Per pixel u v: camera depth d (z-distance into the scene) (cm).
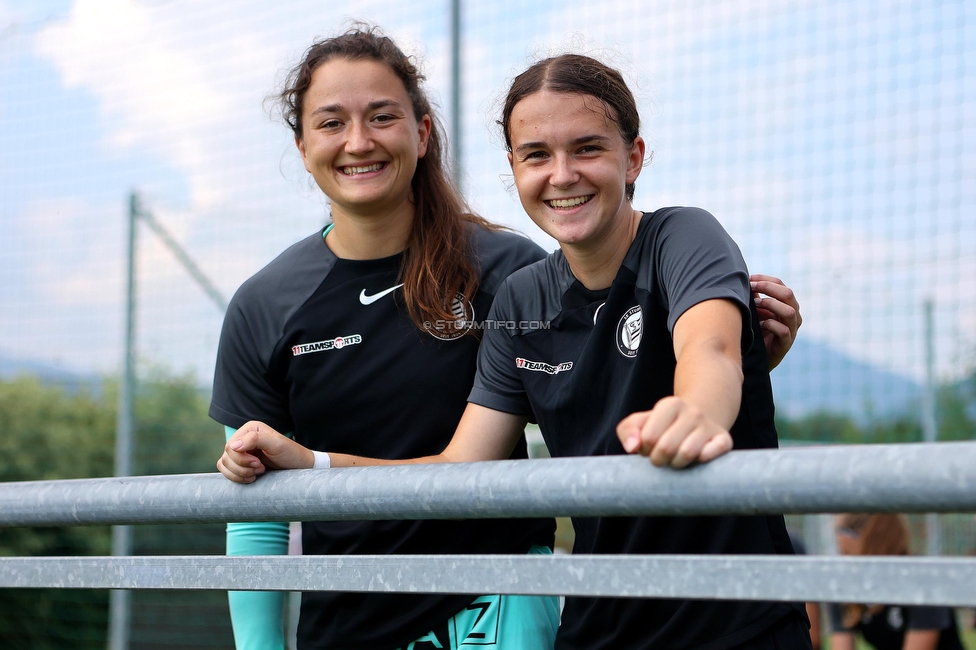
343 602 173
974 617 675
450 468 94
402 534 172
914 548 669
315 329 178
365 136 169
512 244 189
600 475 85
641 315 142
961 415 571
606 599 140
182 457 661
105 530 702
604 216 143
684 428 82
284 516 104
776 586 78
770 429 138
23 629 661
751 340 132
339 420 177
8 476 703
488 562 90
